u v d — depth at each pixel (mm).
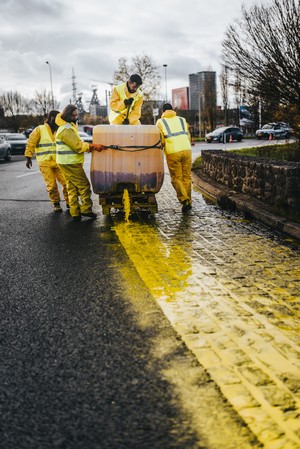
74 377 2812
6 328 3529
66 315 3762
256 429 2305
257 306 3887
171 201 9773
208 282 4504
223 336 3312
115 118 8195
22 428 2348
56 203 8656
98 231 6871
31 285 4508
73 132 7281
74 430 2332
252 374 2795
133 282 4527
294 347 3145
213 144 39188
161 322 3574
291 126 13867
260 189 8523
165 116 8297
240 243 6074
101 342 3270
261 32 12391
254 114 15258
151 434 2293
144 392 2639
